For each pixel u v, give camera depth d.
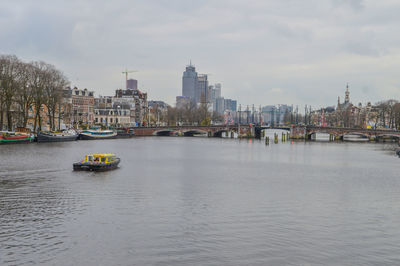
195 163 99.94
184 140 198.25
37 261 34.16
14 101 140.75
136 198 56.88
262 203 55.50
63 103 171.88
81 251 36.41
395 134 198.38
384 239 41.03
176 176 77.62
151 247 37.53
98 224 43.94
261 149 149.75
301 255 36.44
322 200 58.50
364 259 35.88
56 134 151.50
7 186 63.09
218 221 45.97
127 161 100.12
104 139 186.25
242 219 47.03
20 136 133.88
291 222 46.31
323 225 45.44
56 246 37.41
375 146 173.12
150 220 45.88
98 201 54.47
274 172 87.06
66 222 44.47
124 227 43.06
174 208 51.53
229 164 99.94
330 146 171.00
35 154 104.50
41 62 151.38
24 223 43.84
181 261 34.59
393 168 96.31
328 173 86.75
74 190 61.31
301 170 91.06
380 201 58.47
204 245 38.25
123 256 35.44
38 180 68.44
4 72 133.38
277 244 38.91
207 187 66.75
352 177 81.31
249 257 35.72
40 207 50.66
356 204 56.31
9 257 34.84
